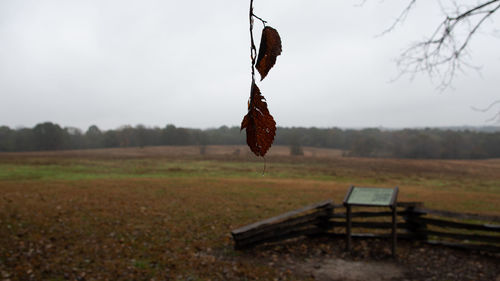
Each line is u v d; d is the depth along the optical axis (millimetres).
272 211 13578
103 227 10180
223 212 13000
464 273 7051
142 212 12438
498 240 7789
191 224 11000
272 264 7602
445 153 70062
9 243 8258
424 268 7344
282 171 44344
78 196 15383
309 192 19453
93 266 7246
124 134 89875
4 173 32781
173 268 7273
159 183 22453
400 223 9000
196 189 19516
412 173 47594
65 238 8992
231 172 40031
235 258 7957
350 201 8172
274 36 511
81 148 85812
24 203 12906
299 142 73000
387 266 7492
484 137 70812
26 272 6707
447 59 4887
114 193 16875
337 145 87562
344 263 7680
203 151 76938
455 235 8383
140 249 8461
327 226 9516
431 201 17391
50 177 29516
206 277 6840
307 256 8117
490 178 42844
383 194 8164
